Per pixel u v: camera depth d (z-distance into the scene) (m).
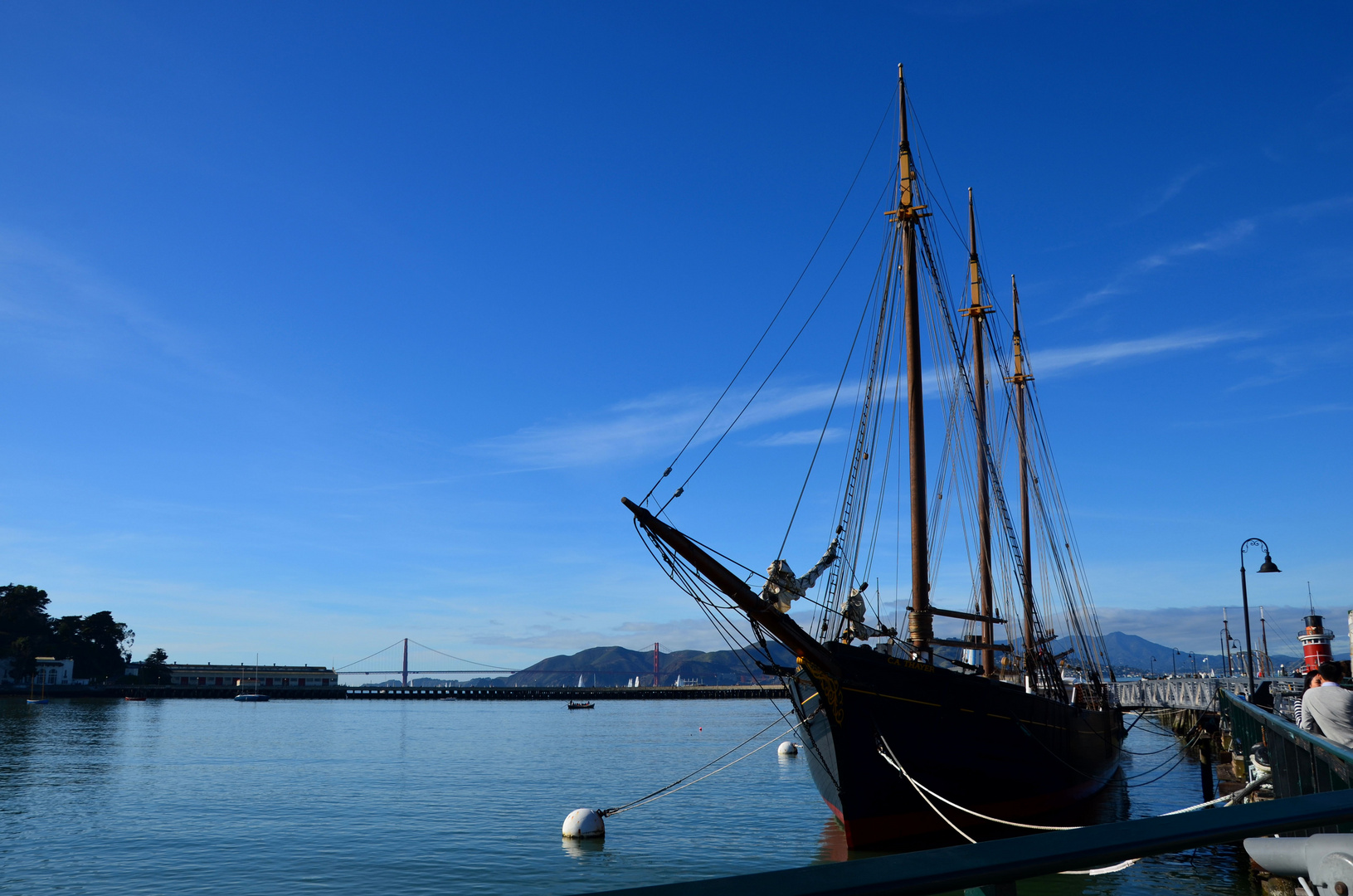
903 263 34.97
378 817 41.12
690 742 94.19
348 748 85.12
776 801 44.47
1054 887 23.34
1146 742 80.50
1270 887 22.06
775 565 27.11
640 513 24.59
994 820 24.22
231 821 40.22
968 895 3.04
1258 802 3.82
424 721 149.38
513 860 30.89
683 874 28.36
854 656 25.06
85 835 37.09
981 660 43.84
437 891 26.80
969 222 51.25
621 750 82.19
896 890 2.76
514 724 137.25
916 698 26.30
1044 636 41.69
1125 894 22.34
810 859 30.34
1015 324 59.44
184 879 28.97
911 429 32.59
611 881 27.62
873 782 25.28
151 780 57.47
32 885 28.33
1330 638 35.59
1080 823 32.44
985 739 28.11
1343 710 13.37
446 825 38.47
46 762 70.38
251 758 73.62
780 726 130.62
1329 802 3.90
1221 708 51.94
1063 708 33.94
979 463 45.38
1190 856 26.84
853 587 30.36
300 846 34.00
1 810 44.34
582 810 35.06
